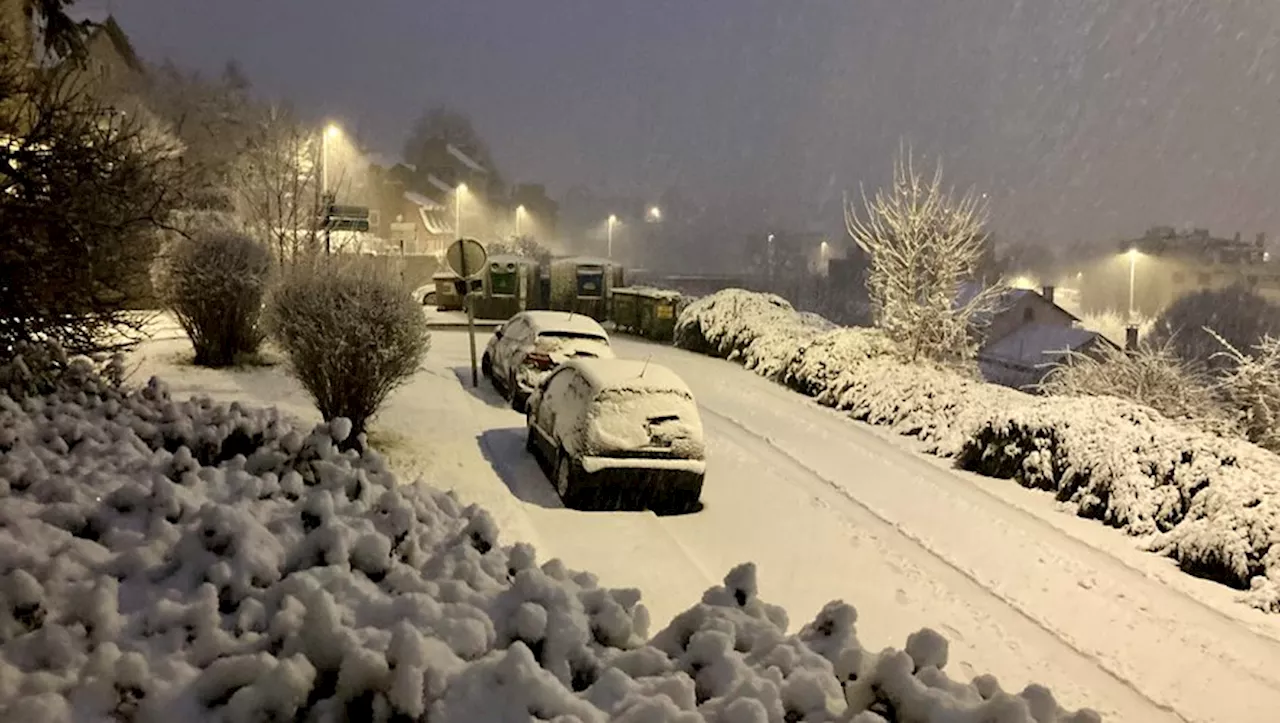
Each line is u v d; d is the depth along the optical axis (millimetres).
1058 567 10594
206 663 3258
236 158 29359
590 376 11492
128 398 8047
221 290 16234
